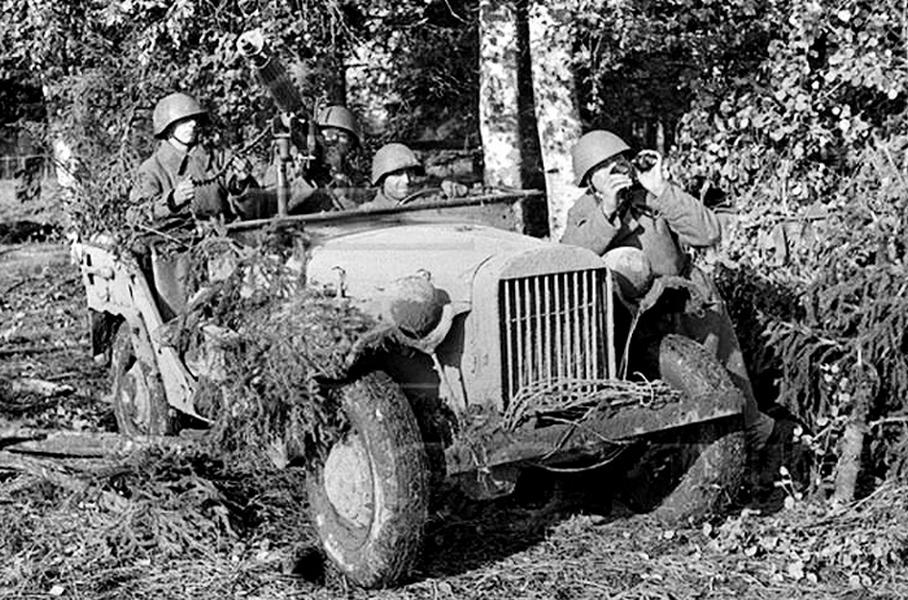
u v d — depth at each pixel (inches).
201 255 267.9
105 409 349.1
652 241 265.0
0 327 475.8
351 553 226.2
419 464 218.8
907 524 240.2
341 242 251.6
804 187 340.2
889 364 254.1
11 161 609.6
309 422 222.5
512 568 236.2
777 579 229.3
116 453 280.2
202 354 251.3
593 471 268.5
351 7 447.2
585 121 448.8
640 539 247.8
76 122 385.4
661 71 420.2
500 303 229.3
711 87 361.1
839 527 245.3
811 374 267.6
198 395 245.8
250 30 377.4
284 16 383.9
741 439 248.8
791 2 347.6
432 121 510.6
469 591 226.5
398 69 487.5
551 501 269.0
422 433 228.5
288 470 275.3
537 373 233.3
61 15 403.5
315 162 299.1
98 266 309.9
